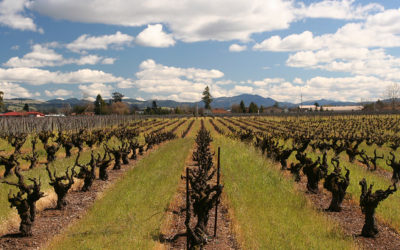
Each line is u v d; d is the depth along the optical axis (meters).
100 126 79.88
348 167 23.03
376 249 10.05
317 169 16.59
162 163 24.75
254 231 10.71
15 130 49.69
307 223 11.73
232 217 12.38
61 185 13.93
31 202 11.06
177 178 18.97
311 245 9.62
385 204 14.40
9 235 11.09
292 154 29.09
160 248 9.48
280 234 10.44
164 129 82.69
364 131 74.19
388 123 90.50
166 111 189.75
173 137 59.75
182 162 25.31
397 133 67.50
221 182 17.91
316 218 12.33
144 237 10.24
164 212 12.90
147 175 20.05
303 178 20.25
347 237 10.73
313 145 33.81
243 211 12.77
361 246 10.10
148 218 11.94
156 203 13.82
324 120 108.44
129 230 10.67
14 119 53.22
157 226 11.35
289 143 44.03
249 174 19.19
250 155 26.09
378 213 13.23
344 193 13.70
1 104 102.19
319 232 10.92
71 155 29.59
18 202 10.73
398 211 13.49
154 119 128.75
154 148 40.31
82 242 9.70
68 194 16.67
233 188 16.17
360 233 11.42
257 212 12.80
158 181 18.05
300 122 103.75
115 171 23.81
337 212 13.75
